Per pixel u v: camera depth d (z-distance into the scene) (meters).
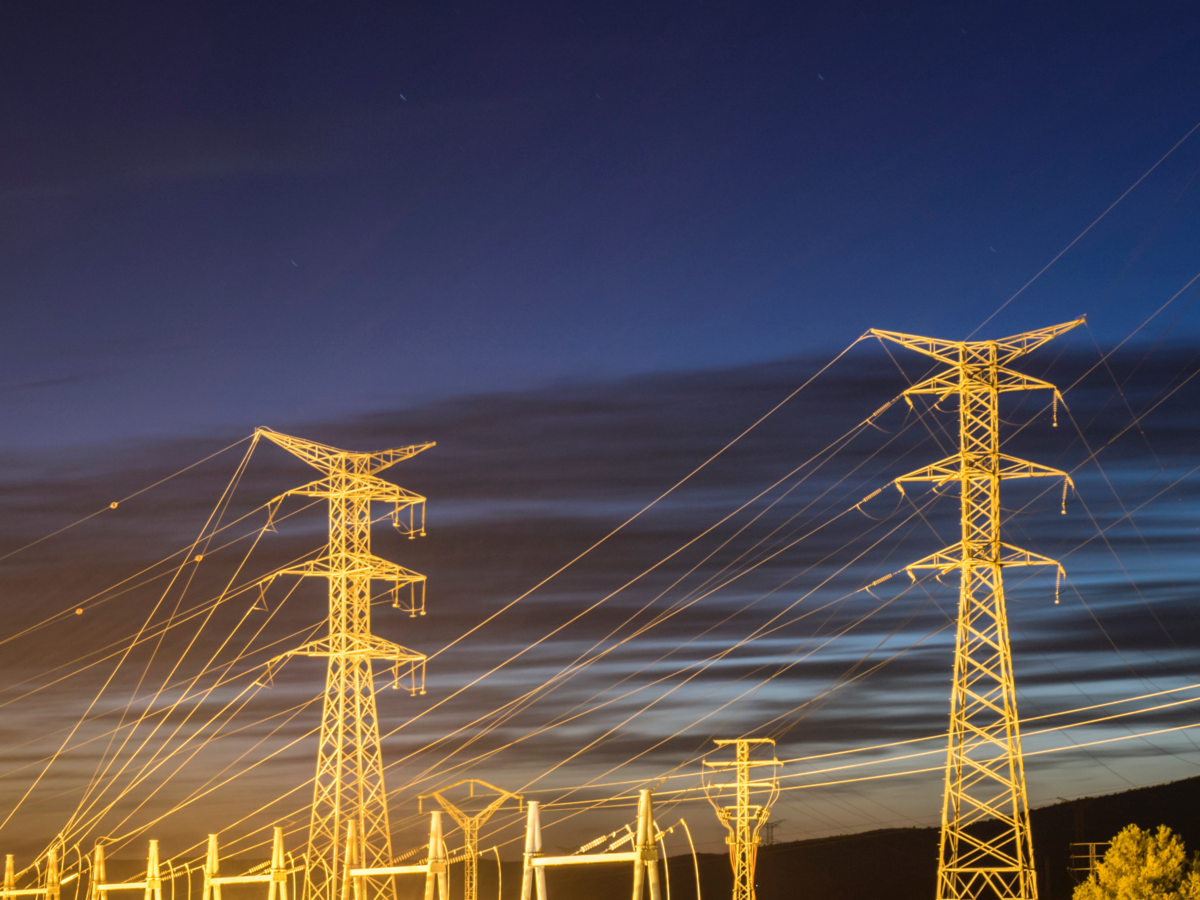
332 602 85.69
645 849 46.75
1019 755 61.84
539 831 49.91
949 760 62.97
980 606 64.12
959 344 66.56
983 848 61.38
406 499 88.56
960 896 61.34
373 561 85.19
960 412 66.62
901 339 67.25
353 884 74.81
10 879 100.81
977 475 65.38
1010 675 62.78
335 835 81.62
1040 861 170.75
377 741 83.88
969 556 64.62
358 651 84.62
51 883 94.94
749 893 79.00
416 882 149.62
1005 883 60.44
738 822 80.44
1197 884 68.31
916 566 65.81
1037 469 64.88
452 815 69.12
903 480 67.19
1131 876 69.62
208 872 85.50
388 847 82.25
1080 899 72.75
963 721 63.19
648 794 47.25
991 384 66.19
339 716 83.69
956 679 63.75
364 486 86.69
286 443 87.38
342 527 86.56
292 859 87.38
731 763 81.56
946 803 62.62
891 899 172.88
